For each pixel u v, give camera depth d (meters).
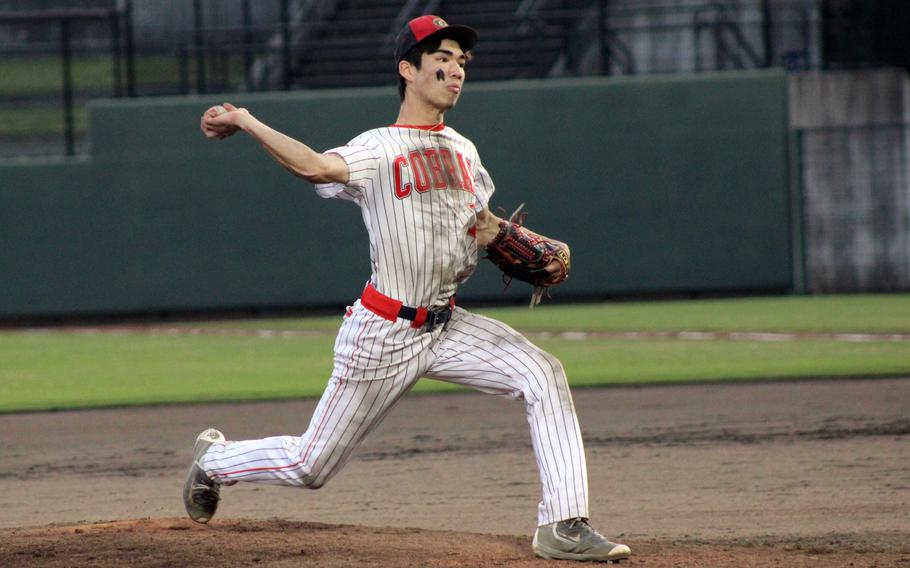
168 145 60.31
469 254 15.85
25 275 60.16
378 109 60.53
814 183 62.09
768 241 61.09
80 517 20.14
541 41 70.88
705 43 67.62
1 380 39.31
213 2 90.31
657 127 60.78
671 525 18.42
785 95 60.69
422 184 14.90
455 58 14.98
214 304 61.06
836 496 20.17
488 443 26.23
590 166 60.84
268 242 61.00
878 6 64.38
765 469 22.64
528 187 60.91
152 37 84.56
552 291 61.09
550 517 15.55
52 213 60.09
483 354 15.80
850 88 62.53
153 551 15.95
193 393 35.00
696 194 60.94
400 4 74.62
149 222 60.53
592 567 15.17
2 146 74.81
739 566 15.32
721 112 60.75
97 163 60.12
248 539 16.70
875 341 43.22
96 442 27.56
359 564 15.21
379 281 15.16
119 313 60.72
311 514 19.92
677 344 44.38
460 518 19.41
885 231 62.19
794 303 58.16
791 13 66.31
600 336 47.75
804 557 15.88
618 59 68.62
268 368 40.91
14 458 25.86
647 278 61.16
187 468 24.38
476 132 60.56
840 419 27.81
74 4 93.38
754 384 33.84
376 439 27.02
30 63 92.75
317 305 61.47
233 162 60.59
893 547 16.58
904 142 61.97
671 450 24.84
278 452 16.09
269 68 72.06
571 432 15.62
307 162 14.22
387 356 15.23
